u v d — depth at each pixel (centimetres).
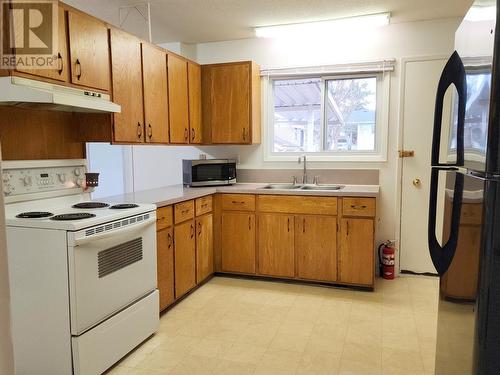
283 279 376
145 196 317
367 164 395
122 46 278
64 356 205
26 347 212
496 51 99
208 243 372
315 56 400
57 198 254
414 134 378
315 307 312
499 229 101
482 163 106
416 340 257
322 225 350
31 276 207
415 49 371
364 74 393
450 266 140
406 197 385
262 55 418
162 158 460
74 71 235
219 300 327
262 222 369
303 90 419
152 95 315
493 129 100
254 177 429
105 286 221
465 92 130
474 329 108
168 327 278
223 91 398
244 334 267
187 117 375
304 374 219
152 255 263
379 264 391
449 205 149
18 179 228
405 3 321
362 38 384
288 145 430
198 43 438
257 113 411
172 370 225
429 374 218
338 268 349
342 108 407
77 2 316
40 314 207
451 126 153
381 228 393
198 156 447
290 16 350
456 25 358
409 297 331
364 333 267
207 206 368
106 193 488
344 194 340
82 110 252
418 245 386
